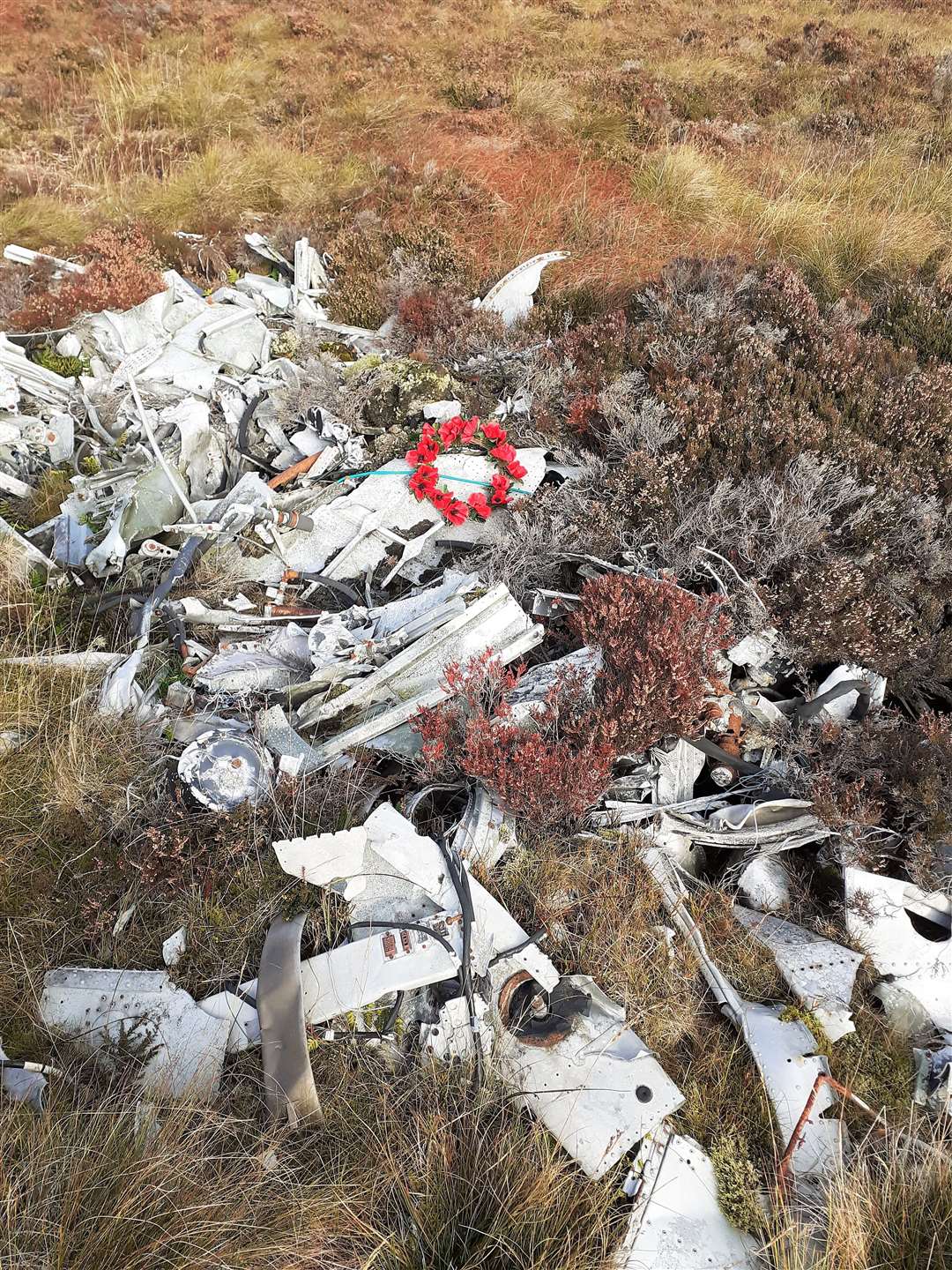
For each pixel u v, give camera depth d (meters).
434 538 4.45
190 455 4.58
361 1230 2.21
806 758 3.37
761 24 12.34
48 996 2.66
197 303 6.00
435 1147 2.33
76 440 4.95
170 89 10.04
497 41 11.36
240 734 3.27
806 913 3.07
